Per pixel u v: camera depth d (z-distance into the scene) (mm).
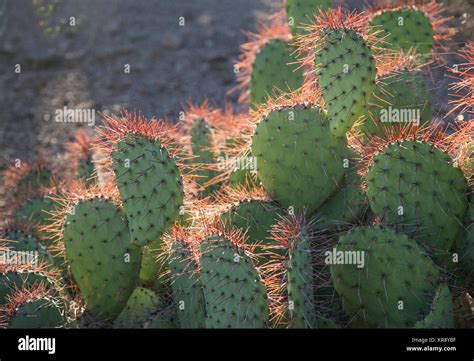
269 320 1333
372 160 1383
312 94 1489
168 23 3715
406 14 1772
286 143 1453
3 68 3371
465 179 1385
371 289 1321
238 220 1464
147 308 1417
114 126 1409
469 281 1395
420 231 1359
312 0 1868
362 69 1388
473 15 2262
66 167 2111
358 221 1424
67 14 3863
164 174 1369
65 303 1427
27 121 2930
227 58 3293
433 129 1452
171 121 2824
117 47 3486
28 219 1672
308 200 1468
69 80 3264
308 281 1304
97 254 1417
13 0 3973
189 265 1366
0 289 1424
